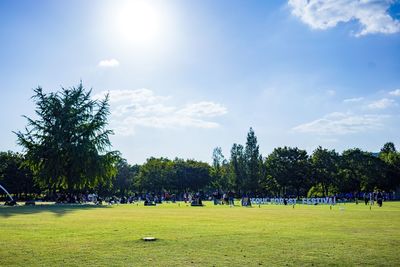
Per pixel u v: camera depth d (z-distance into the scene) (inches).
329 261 540.7
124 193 6358.3
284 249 633.6
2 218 1279.5
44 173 2847.0
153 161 6314.0
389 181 4849.9
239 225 1045.8
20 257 563.5
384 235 819.4
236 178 5142.7
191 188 6205.7
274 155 5093.5
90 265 512.7
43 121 2920.8
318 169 4886.8
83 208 2084.2
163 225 1037.8
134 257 564.4
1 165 4601.4
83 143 2854.3
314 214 1596.9
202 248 640.4
